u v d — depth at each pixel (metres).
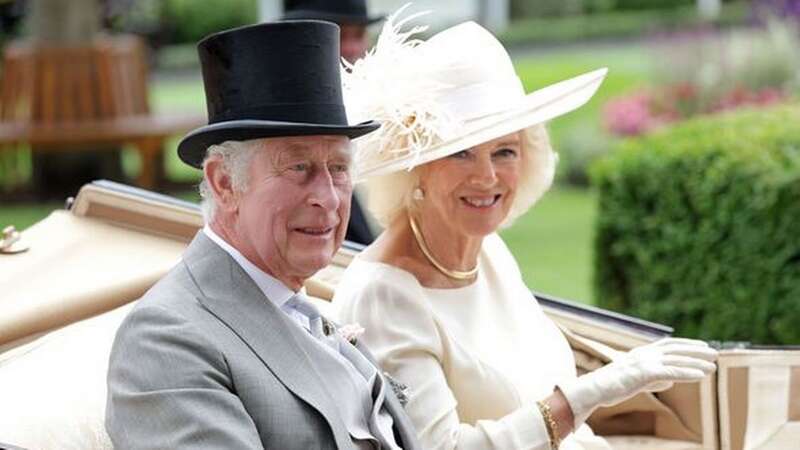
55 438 6.45
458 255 7.71
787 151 15.46
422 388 7.24
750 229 15.26
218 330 6.19
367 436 6.48
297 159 6.30
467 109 7.55
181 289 6.29
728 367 8.35
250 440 5.93
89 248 8.38
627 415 8.53
